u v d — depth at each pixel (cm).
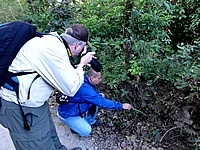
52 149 204
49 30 340
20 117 178
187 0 353
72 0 368
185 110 276
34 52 166
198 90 259
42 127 188
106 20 341
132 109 306
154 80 270
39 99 176
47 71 169
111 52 318
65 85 174
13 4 414
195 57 286
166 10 318
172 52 309
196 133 267
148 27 289
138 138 286
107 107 252
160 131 290
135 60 281
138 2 284
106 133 291
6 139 277
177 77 271
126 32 301
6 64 164
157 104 291
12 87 168
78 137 284
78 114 263
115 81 290
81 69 185
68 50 188
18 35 166
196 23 344
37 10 387
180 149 271
